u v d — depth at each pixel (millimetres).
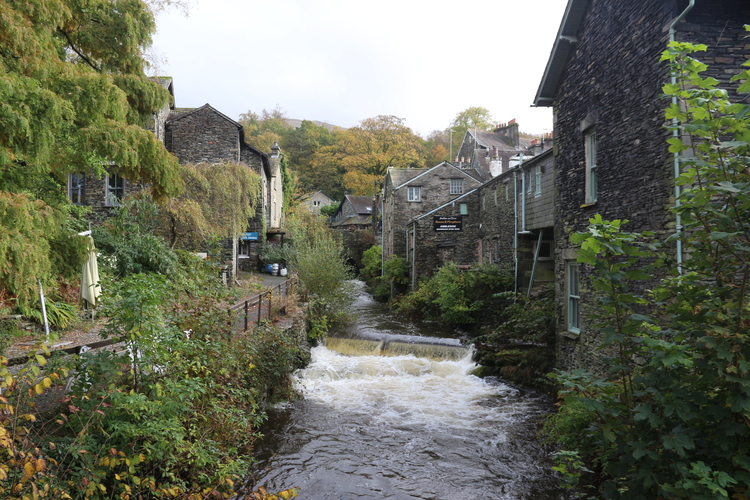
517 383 11625
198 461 5102
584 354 9484
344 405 10039
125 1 7840
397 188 27797
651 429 3719
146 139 6055
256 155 25156
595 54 9164
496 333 13266
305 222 36688
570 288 10398
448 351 13766
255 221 25922
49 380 3637
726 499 3158
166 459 4910
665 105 6992
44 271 4695
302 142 61844
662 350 3555
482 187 22641
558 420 7133
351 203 54219
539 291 14234
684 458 3574
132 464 4312
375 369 12539
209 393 6086
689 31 6855
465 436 8562
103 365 4637
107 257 11570
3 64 4598
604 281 3918
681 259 6648
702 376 3691
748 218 3662
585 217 9570
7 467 3369
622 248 3977
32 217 4465
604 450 4410
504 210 19219
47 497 3660
